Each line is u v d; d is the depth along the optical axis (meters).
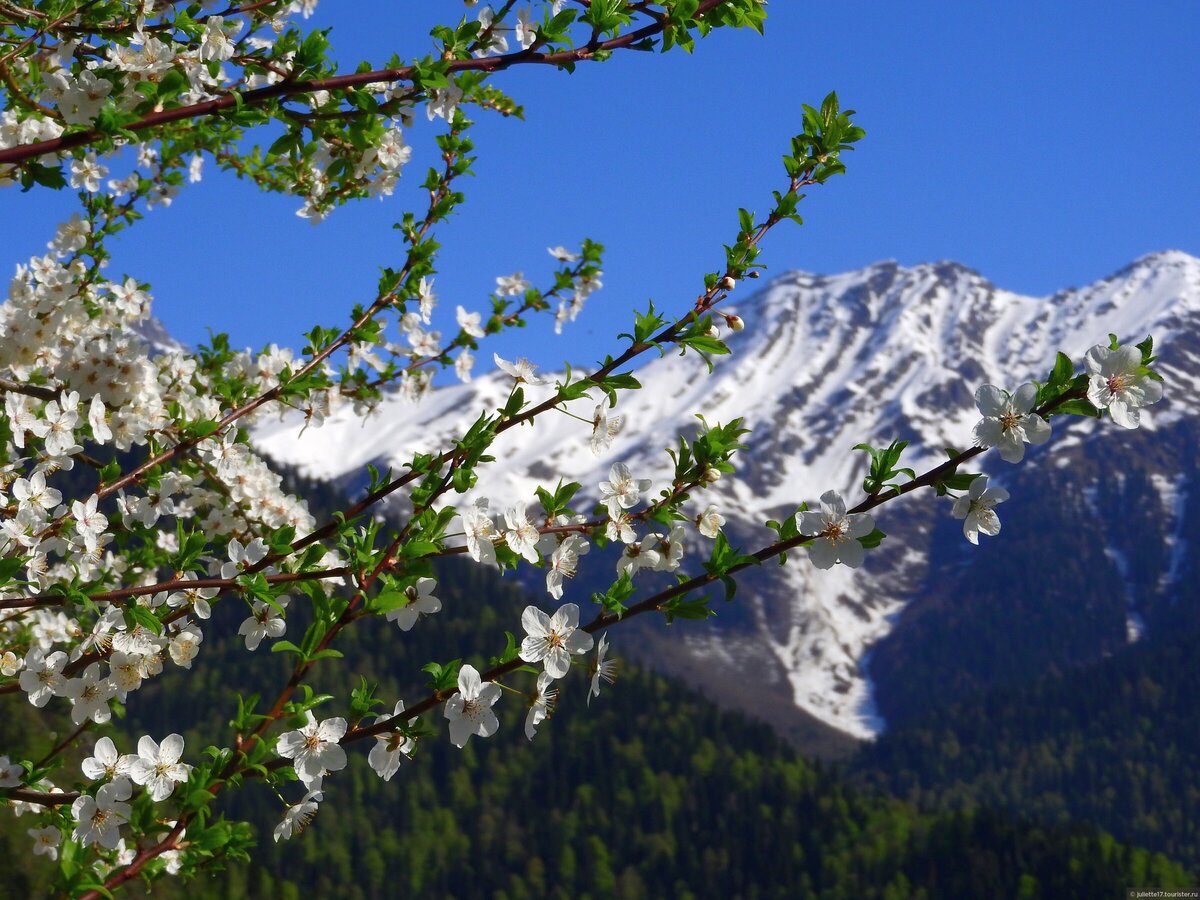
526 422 4.29
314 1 5.23
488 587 179.12
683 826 158.62
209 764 3.84
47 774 4.47
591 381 4.31
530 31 4.50
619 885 149.12
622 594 3.98
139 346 5.83
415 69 4.41
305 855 125.88
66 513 4.96
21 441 4.93
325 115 4.65
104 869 4.02
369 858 135.12
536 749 164.50
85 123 4.24
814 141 4.55
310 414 6.79
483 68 4.44
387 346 6.78
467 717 3.85
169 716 131.25
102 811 3.79
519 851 147.75
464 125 6.12
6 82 4.32
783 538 3.72
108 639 4.52
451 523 4.24
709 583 3.83
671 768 165.62
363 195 6.26
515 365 4.32
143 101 4.35
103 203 7.05
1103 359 3.36
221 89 4.62
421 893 138.62
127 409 5.78
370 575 4.10
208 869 3.92
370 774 151.12
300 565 4.64
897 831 154.12
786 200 4.45
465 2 4.50
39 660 4.51
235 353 7.30
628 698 176.88
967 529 3.51
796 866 151.38
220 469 6.40
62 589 4.37
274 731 3.94
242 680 137.25
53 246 6.99
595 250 6.93
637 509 4.16
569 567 4.11
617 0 4.34
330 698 3.91
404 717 3.84
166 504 5.66
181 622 4.71
